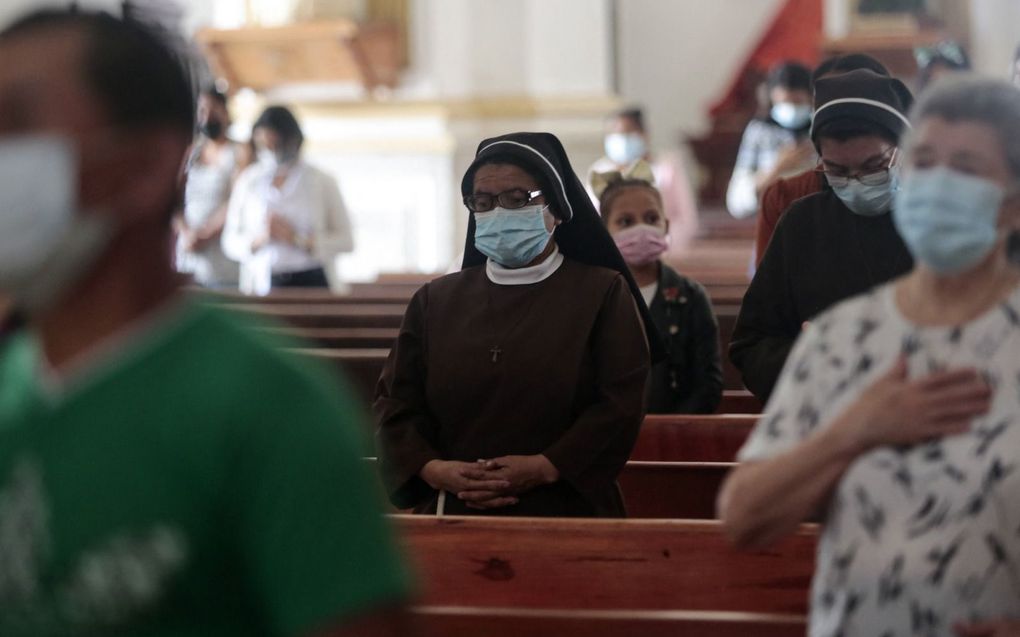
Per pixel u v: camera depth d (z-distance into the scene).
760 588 4.18
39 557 2.02
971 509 2.65
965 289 2.77
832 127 4.60
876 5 18.98
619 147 12.71
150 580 2.02
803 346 2.90
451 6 17.77
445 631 3.82
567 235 5.17
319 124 17.58
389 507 5.55
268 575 2.07
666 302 6.55
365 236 17.67
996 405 2.67
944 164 2.69
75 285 2.20
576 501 4.88
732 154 19.44
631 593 4.22
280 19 17.08
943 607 2.65
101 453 2.05
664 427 6.05
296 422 2.08
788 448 2.83
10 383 2.18
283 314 8.73
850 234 4.80
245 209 11.01
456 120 17.69
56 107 2.15
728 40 21.67
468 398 4.93
